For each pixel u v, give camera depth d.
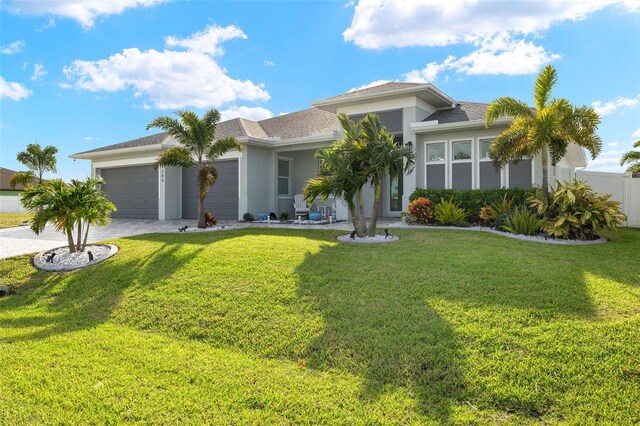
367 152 10.26
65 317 6.23
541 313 4.95
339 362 4.24
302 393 3.69
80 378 4.05
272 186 19.55
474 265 7.11
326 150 10.76
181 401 3.60
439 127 15.12
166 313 5.92
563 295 5.54
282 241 10.29
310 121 21.05
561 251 8.59
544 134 10.65
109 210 10.76
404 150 10.30
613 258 8.10
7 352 4.75
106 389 3.82
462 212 13.45
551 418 3.23
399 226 13.83
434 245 9.29
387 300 5.66
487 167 14.84
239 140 17.80
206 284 6.82
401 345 4.39
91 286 7.64
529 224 10.83
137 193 21.97
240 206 18.50
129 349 4.78
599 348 4.04
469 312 5.06
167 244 10.55
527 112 11.50
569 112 10.95
